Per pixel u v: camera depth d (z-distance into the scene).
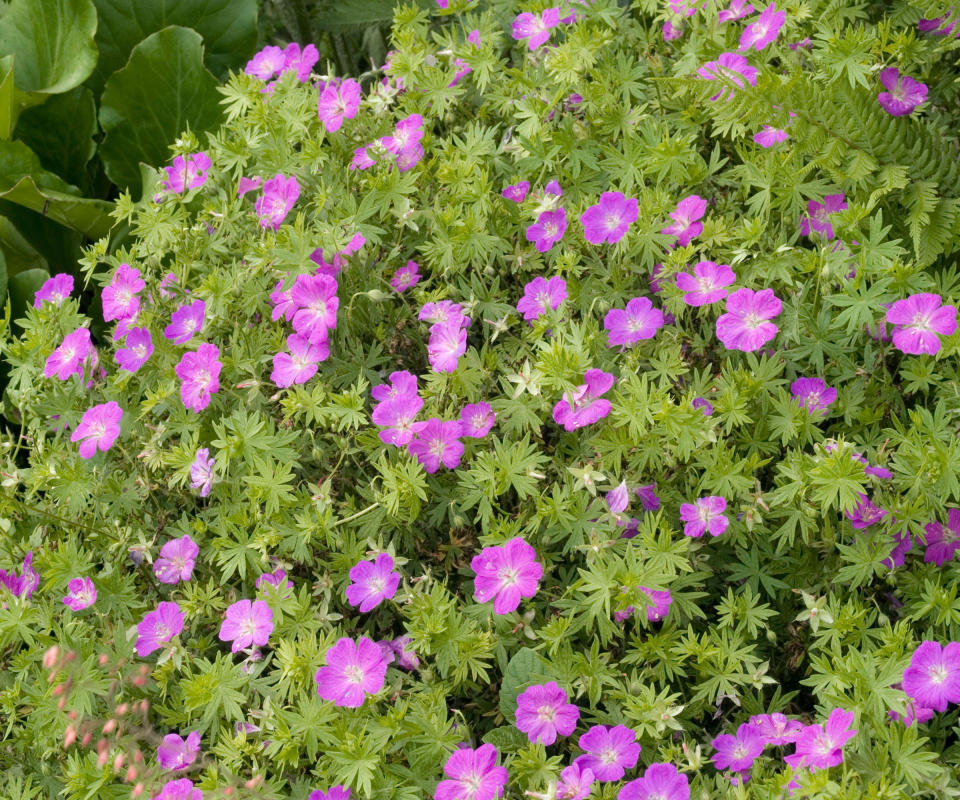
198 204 1.76
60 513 1.61
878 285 1.48
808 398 1.51
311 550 1.54
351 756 1.43
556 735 1.44
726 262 1.56
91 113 1.98
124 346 1.65
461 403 1.55
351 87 1.65
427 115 1.70
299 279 1.55
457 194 1.61
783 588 1.50
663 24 1.71
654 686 1.48
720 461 1.47
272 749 1.45
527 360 1.53
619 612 1.45
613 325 1.52
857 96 1.56
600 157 1.64
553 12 1.68
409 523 1.51
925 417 1.47
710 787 1.43
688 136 1.58
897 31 1.66
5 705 1.51
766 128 1.59
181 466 1.56
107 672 1.50
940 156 1.59
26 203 1.90
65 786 1.51
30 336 1.65
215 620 1.54
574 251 1.59
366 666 1.44
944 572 1.49
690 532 1.48
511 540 1.46
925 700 1.39
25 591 1.54
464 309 1.56
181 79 1.94
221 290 1.60
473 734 1.51
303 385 1.57
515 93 1.67
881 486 1.46
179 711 1.51
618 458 1.49
